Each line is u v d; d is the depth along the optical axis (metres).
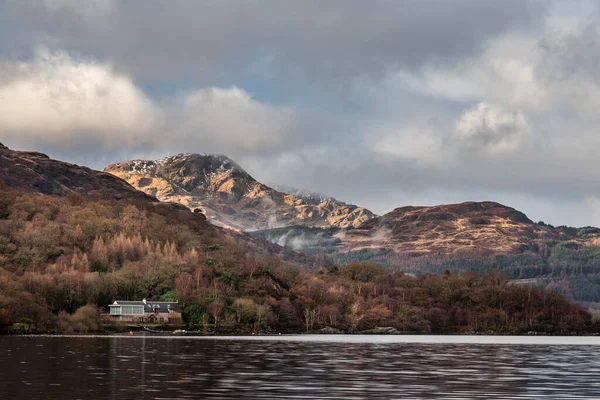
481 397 113.81
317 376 139.88
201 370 147.88
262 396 111.88
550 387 126.44
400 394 116.06
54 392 112.62
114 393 112.62
